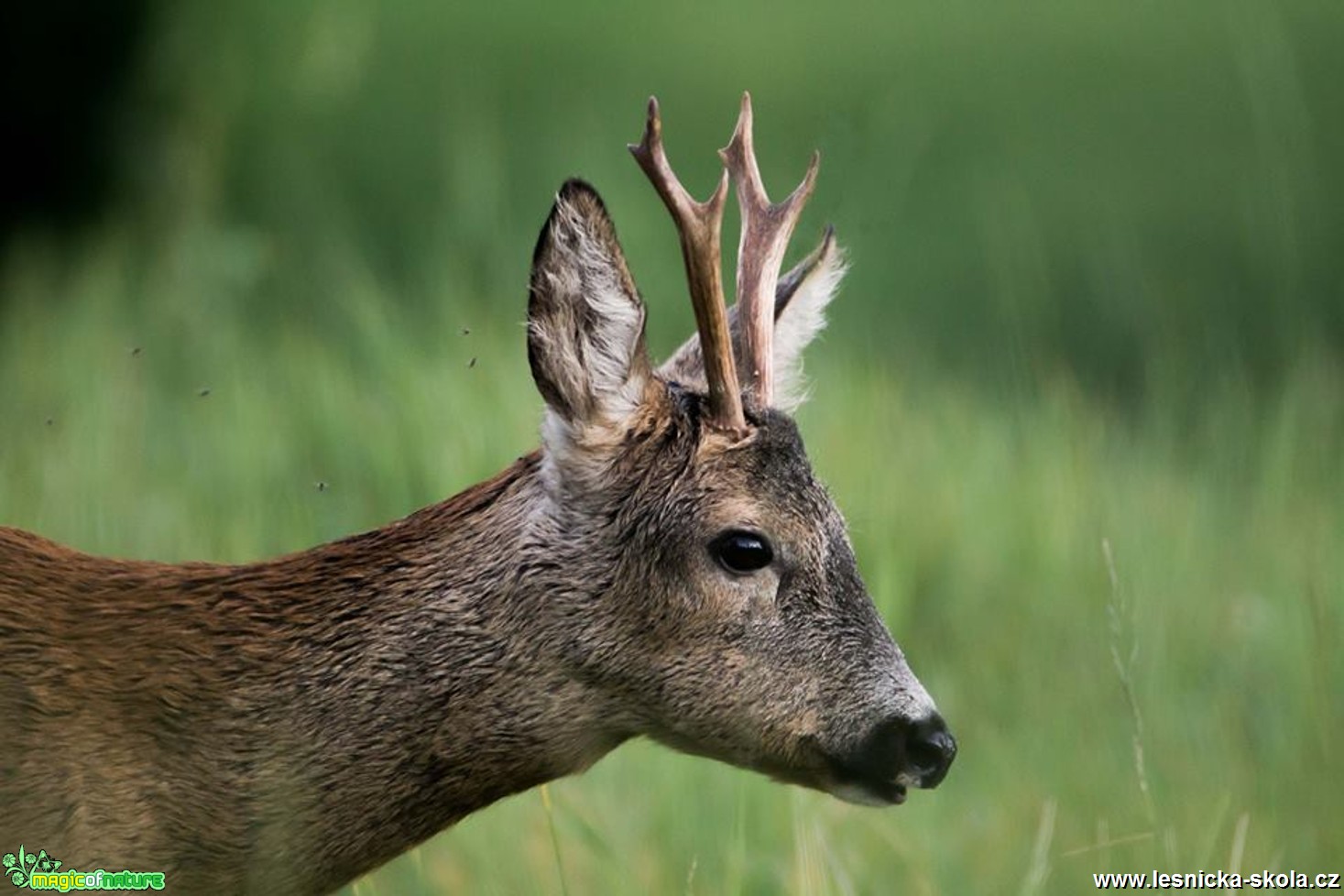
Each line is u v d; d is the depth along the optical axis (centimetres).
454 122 2538
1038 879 919
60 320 1574
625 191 1950
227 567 750
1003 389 1689
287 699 731
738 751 761
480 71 2905
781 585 758
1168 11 3275
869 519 1240
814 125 2620
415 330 1494
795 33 3194
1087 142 2728
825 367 1538
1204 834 970
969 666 1173
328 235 1978
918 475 1344
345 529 1193
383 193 2283
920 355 1911
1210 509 1402
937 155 2658
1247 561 1323
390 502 1230
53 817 705
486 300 1574
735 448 762
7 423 1310
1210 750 1080
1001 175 2575
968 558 1253
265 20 2081
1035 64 3045
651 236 1858
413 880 934
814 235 1036
